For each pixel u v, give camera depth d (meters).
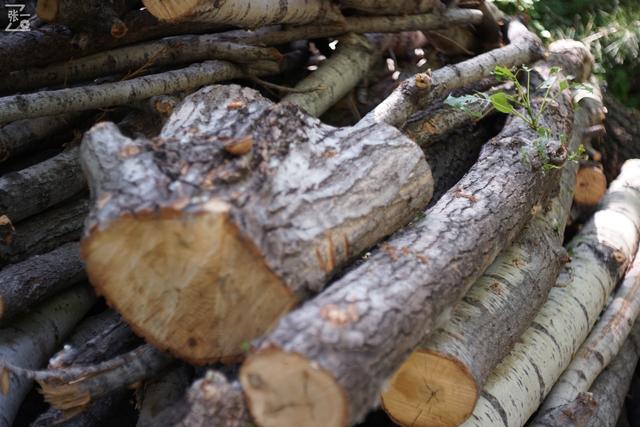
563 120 2.13
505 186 1.77
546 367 1.80
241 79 2.18
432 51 2.53
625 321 2.03
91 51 1.97
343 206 1.51
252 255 1.39
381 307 1.41
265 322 1.44
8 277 1.71
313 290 1.45
